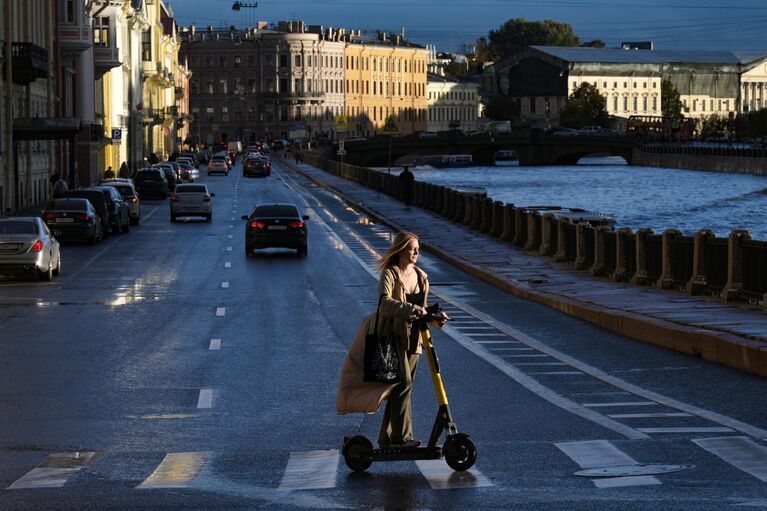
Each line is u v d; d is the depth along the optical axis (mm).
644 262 33438
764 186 150750
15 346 24141
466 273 41469
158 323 28016
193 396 18391
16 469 13273
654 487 11781
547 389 18656
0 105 69812
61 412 17062
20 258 38188
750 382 19250
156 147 183750
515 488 11891
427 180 167750
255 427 15867
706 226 98562
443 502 11359
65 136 75812
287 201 90000
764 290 27031
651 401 17469
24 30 77188
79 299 33375
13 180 73000
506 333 26000
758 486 11789
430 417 16344
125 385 19438
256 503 11445
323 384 19516
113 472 13062
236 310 30750
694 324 23812
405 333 12703
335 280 38844
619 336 25484
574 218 57500
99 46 108938
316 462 13469
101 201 57500
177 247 52781
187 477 12711
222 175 143500
